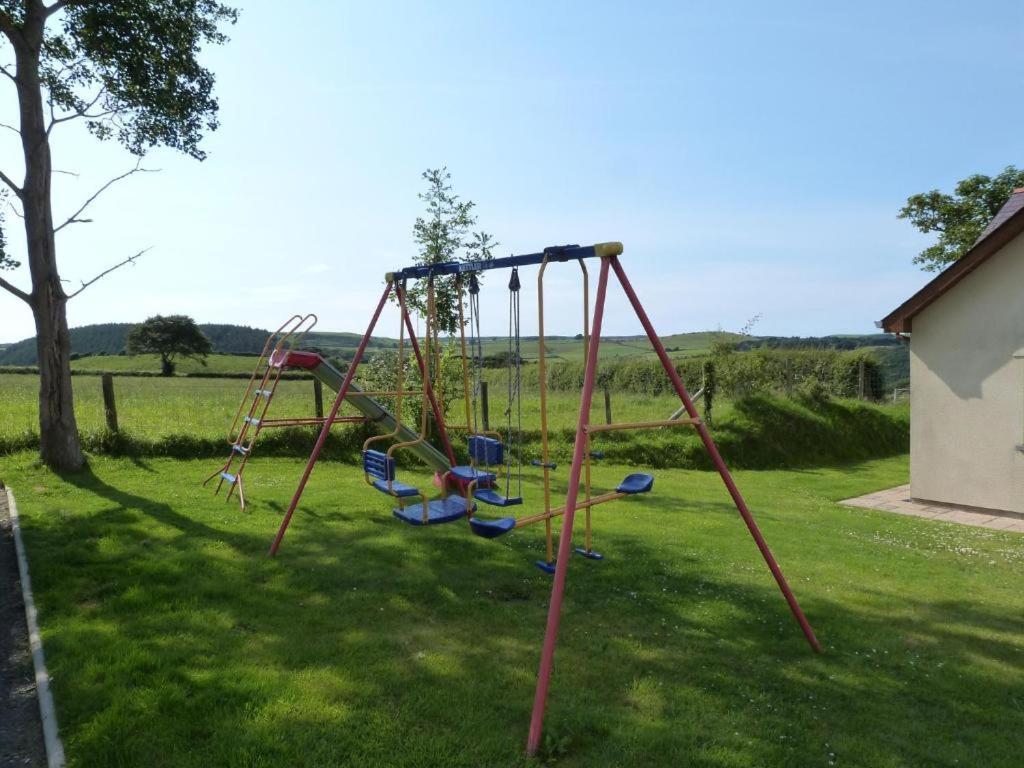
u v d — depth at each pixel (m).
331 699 3.20
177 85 9.27
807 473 12.48
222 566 5.10
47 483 7.93
